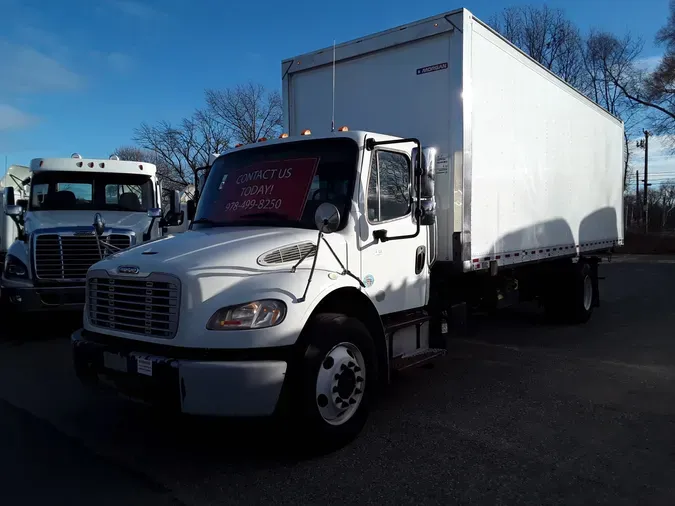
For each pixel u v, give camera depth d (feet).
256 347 12.53
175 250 14.23
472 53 20.25
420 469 13.33
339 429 14.12
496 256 22.57
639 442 14.90
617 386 20.08
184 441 15.19
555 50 120.57
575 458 13.92
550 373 21.91
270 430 15.93
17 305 27.30
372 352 15.19
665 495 12.00
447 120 20.02
